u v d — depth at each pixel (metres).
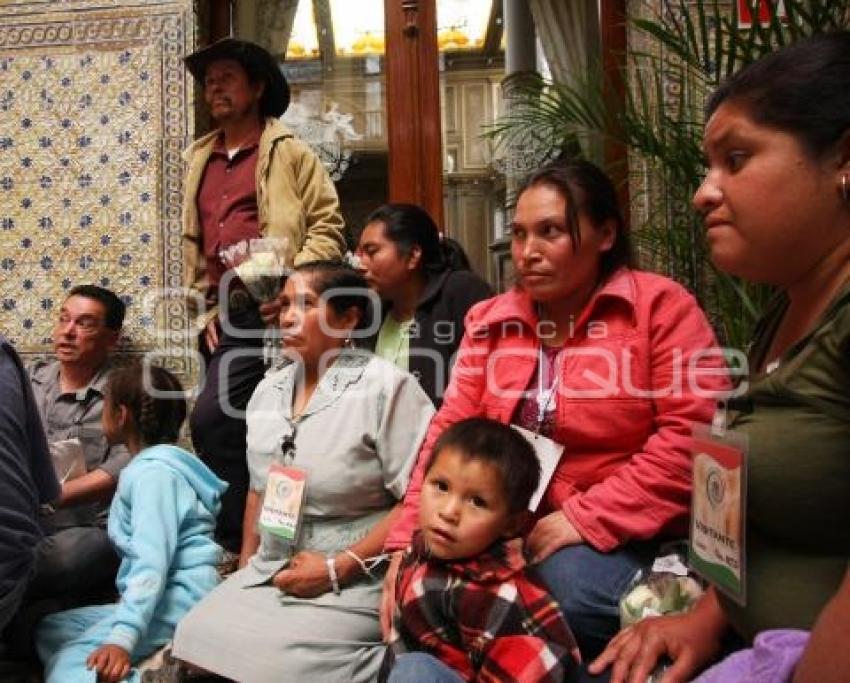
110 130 3.21
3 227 3.26
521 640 1.16
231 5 3.40
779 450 0.90
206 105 3.28
